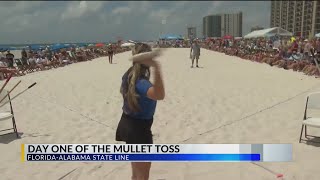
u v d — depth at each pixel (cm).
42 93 1113
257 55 2347
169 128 678
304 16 9669
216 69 1834
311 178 441
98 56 3434
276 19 12194
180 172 474
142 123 319
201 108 845
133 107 312
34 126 717
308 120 562
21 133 668
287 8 10950
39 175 474
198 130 661
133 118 319
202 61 2481
